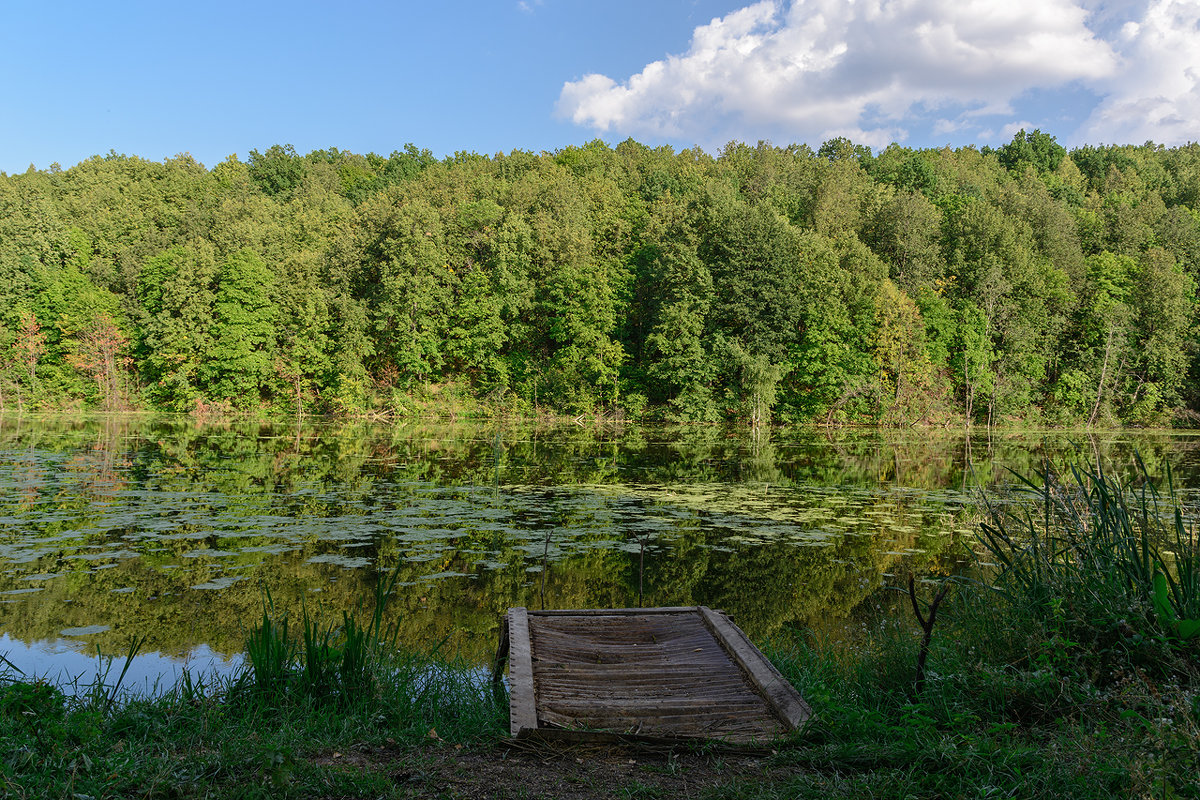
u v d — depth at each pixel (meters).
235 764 3.47
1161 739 3.13
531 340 45.81
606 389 42.97
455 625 7.56
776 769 3.59
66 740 3.63
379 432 31.64
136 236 54.88
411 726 4.29
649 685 4.85
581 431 34.31
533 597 8.49
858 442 29.69
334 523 11.73
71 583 8.41
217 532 10.91
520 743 3.85
